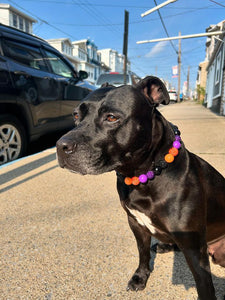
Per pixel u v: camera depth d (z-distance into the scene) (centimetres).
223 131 587
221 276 178
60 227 239
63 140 148
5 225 246
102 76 1188
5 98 384
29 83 428
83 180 357
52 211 270
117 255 200
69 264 191
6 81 386
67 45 3916
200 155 414
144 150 156
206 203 161
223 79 992
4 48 404
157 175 154
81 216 257
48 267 188
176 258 200
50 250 207
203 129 630
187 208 147
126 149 155
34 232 233
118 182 177
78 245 212
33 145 593
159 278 180
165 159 153
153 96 171
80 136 152
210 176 172
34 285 172
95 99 161
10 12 2855
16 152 437
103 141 154
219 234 181
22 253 204
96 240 218
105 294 165
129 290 168
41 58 480
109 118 154
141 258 173
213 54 1331
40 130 470
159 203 153
